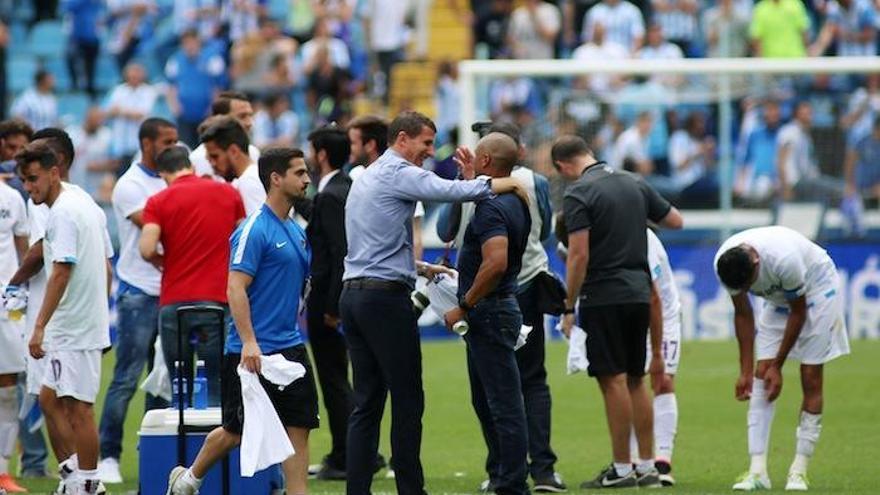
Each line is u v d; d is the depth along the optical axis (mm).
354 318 33938
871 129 73625
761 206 73688
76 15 94625
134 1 93812
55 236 35906
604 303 39062
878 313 73062
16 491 39188
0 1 100812
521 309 38625
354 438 34312
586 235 38719
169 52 93250
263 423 31969
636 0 88375
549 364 65875
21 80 97688
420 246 40062
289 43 85938
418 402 34094
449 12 93500
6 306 38219
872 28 87625
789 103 73750
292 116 82750
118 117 84312
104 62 96000
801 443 39375
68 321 36219
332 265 41094
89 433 36500
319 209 41219
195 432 34188
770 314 39250
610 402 39469
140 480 34469
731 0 87250
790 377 61469
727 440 49375
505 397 34562
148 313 41969
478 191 33531
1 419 39406
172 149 40188
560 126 73562
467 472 43906
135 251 42031
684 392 58844
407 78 88375
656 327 40969
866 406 55594
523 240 34406
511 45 88812
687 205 73562
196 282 39156
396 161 33750
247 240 32719
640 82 73625
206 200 39562
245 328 32375
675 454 46844
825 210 73625
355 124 41312
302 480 33312
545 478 38844
